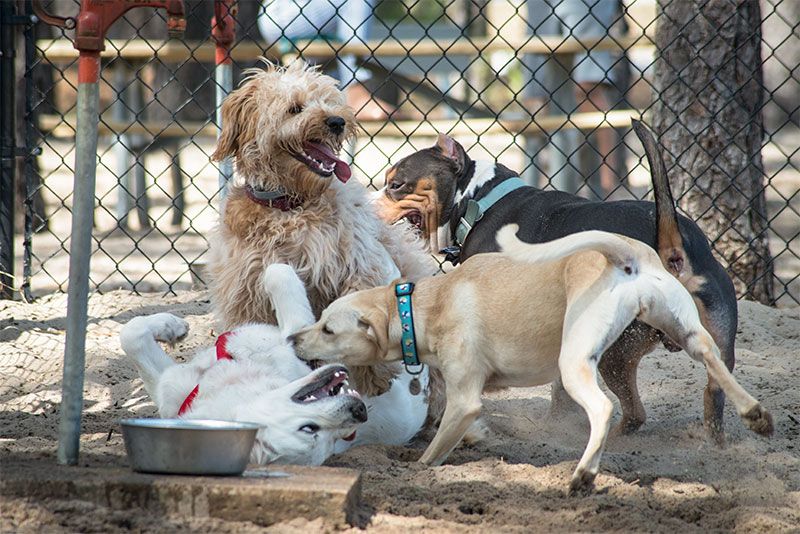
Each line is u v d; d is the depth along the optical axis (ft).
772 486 22.31
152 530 17.63
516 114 64.85
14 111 39.60
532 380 23.53
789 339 36.29
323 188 26.99
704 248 25.58
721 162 40.68
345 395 21.34
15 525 17.57
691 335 21.40
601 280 21.33
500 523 19.62
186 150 94.27
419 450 25.44
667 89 41.47
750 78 40.98
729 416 27.91
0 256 39.83
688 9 41.01
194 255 53.57
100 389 30.14
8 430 25.77
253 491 18.35
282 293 25.32
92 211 20.02
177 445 18.85
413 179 33.01
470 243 31.73
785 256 59.26
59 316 36.91
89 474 19.04
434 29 81.56
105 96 103.50
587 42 52.90
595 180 70.69
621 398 26.71
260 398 21.45
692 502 21.29
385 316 24.13
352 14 62.34
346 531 18.10
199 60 52.95
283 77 27.94
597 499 20.85
